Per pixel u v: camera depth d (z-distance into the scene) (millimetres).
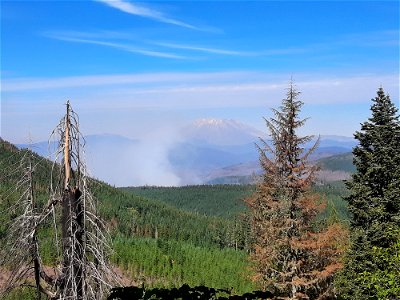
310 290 21828
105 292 7758
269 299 8539
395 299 16312
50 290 7691
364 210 23734
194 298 8336
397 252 16359
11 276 7426
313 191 21969
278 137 21906
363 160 24484
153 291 8195
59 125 7809
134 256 79375
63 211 7668
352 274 22047
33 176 7621
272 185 22000
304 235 21328
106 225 8086
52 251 7645
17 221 7434
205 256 91812
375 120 24375
